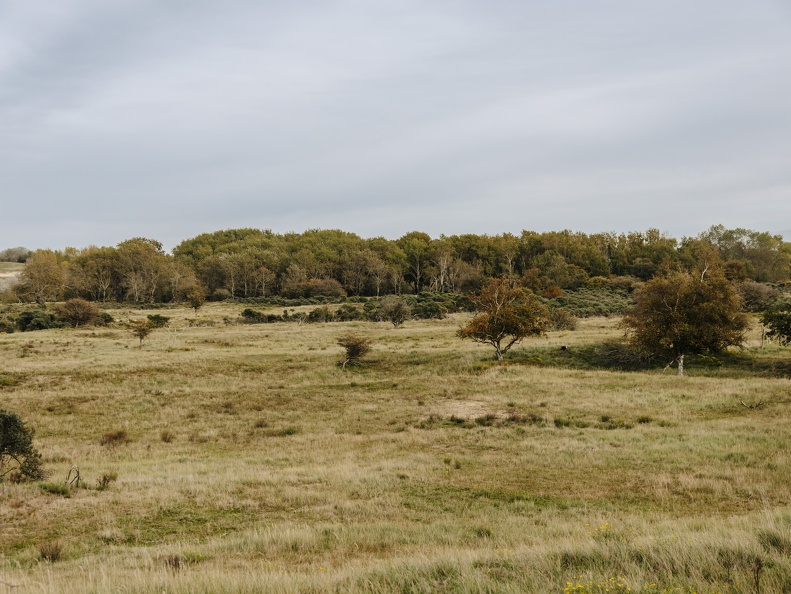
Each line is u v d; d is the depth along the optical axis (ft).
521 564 26.40
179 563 31.65
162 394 123.85
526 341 191.42
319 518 48.34
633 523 41.06
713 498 51.34
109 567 33.58
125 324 290.56
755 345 169.48
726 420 87.81
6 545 42.39
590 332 222.89
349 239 586.45
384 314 286.66
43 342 204.74
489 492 55.88
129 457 79.41
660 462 65.05
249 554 36.83
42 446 85.66
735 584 20.79
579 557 27.30
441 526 43.91
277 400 119.75
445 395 118.73
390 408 110.52
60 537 43.91
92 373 141.90
